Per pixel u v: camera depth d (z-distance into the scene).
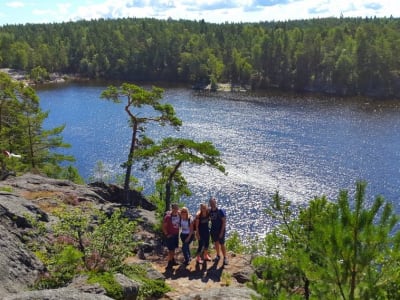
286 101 90.31
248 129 64.62
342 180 43.69
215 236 13.63
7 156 30.27
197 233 13.62
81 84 121.75
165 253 16.12
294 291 8.38
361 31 110.12
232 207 38.31
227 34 161.75
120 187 27.55
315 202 9.34
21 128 33.66
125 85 26.23
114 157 54.12
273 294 7.70
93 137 63.16
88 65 138.50
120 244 11.65
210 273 13.10
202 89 111.62
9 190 21.08
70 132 66.06
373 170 46.34
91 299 7.95
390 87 102.06
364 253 6.39
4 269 9.94
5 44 156.62
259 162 49.88
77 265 10.59
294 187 42.19
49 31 199.50
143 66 134.00
